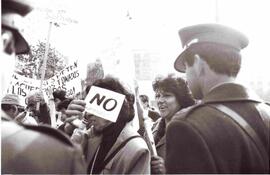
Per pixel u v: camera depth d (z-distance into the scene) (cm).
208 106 163
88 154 261
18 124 133
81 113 290
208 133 153
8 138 124
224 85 170
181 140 154
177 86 283
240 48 183
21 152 121
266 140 164
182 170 152
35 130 130
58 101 376
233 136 155
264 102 190
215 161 150
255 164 157
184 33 184
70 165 127
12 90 411
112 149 246
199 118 157
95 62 331
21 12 130
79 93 399
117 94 252
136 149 239
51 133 130
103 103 253
